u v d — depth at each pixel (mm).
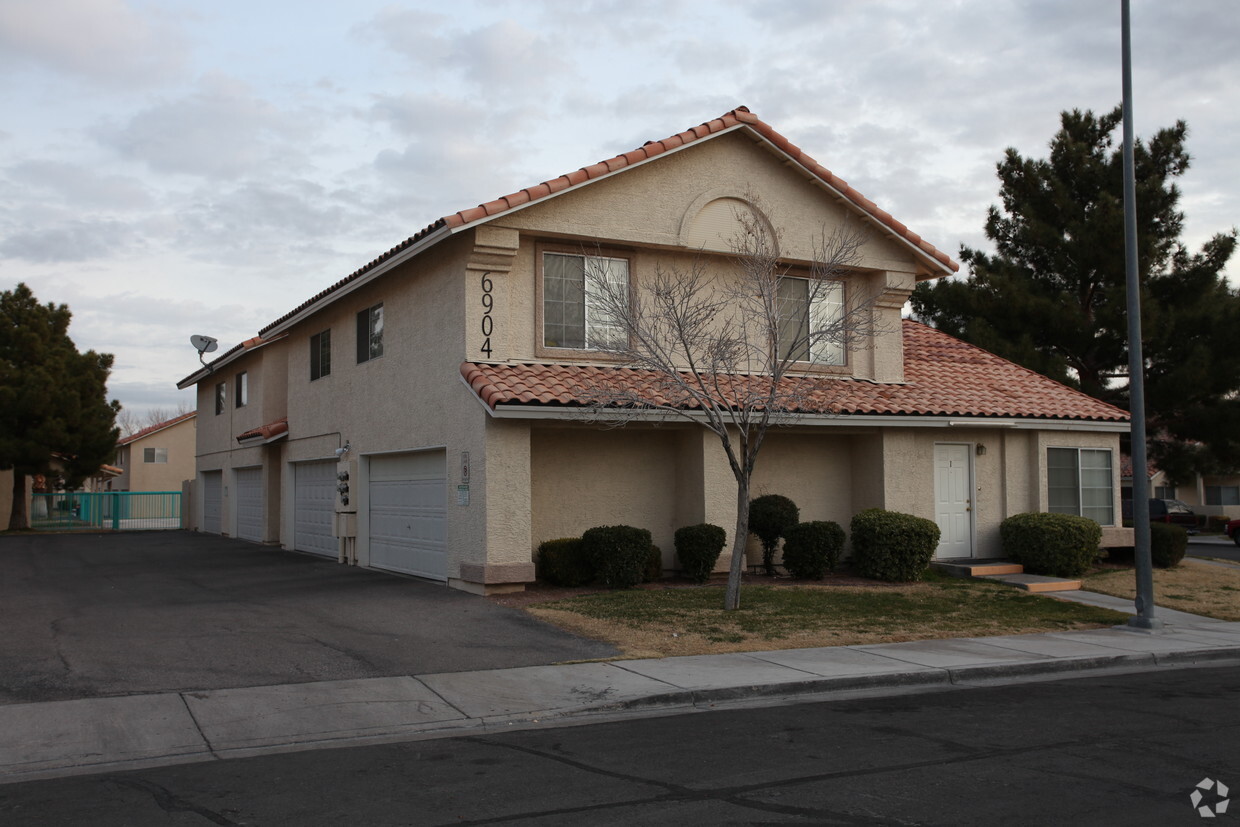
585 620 12742
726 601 13719
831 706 9156
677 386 14383
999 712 8875
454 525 15578
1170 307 29250
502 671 10070
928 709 9016
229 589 15922
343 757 7336
